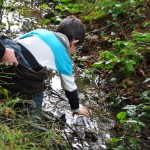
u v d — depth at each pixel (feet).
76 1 16.28
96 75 11.46
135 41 11.99
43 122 8.12
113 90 10.69
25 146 6.74
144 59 11.23
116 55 11.37
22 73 7.82
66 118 9.20
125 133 9.04
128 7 13.99
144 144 8.75
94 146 8.46
